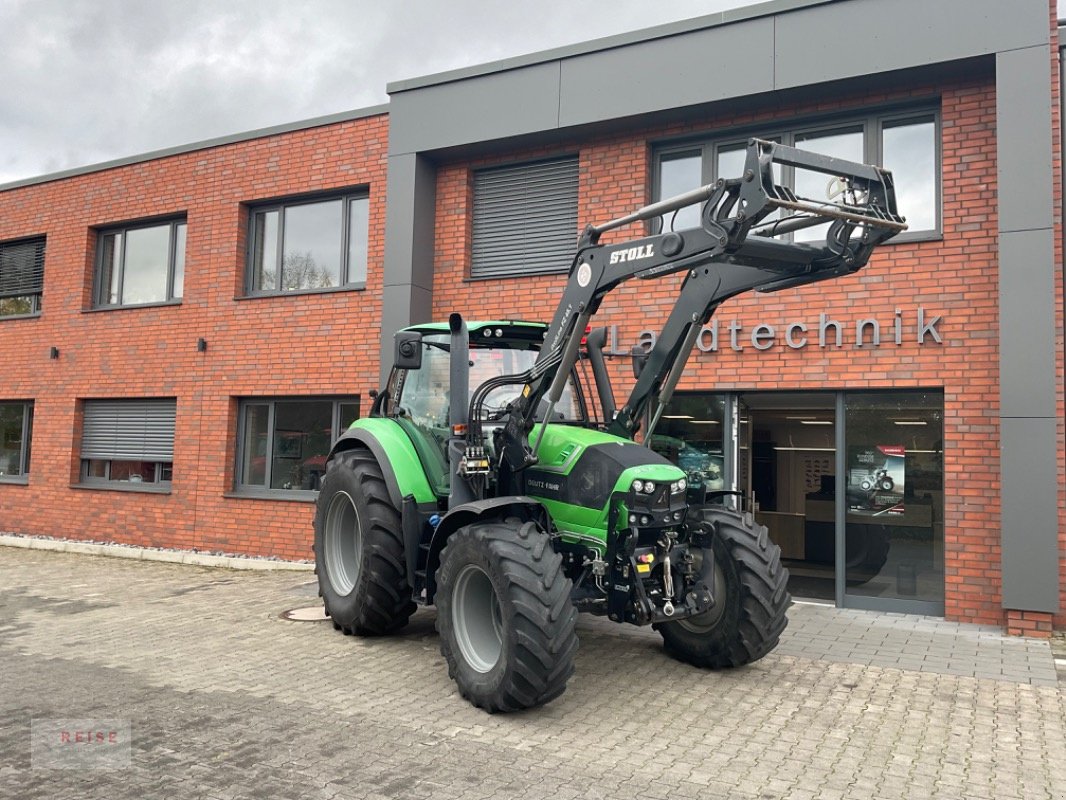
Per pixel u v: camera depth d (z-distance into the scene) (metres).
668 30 8.60
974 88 7.67
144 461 12.09
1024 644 6.59
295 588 8.98
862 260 4.93
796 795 3.77
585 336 6.50
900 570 7.82
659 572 5.26
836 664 5.98
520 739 4.42
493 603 5.14
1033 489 6.89
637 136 9.13
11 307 13.71
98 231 12.91
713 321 8.51
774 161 4.46
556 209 9.70
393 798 3.67
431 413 6.41
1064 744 4.45
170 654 6.13
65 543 12.11
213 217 11.56
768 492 8.46
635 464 5.18
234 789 3.74
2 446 13.69
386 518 6.36
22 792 3.70
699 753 4.25
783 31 8.09
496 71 9.55
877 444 7.97
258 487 11.17
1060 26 7.38
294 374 10.81
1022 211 7.07
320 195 11.02
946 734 4.58
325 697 5.10
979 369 7.43
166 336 11.83
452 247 10.14
